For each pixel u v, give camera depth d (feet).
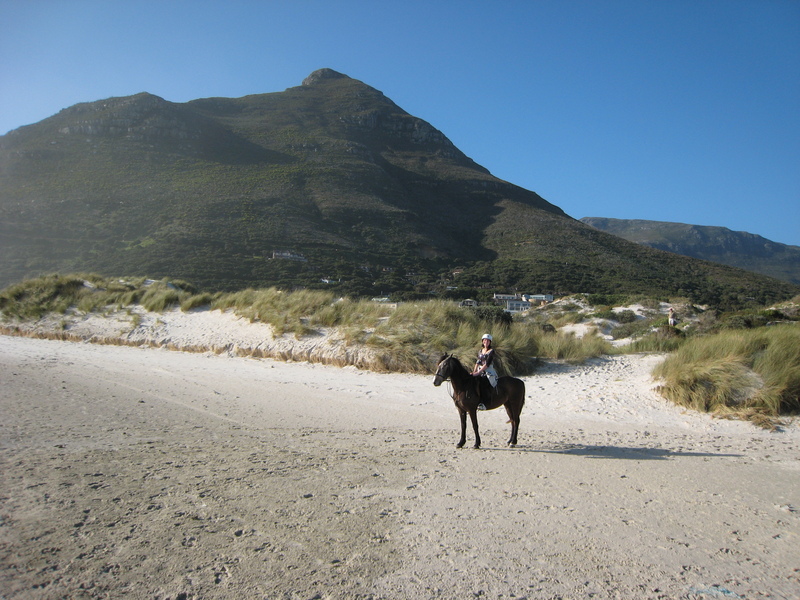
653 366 53.06
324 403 40.98
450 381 30.14
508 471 24.80
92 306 81.05
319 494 20.22
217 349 63.82
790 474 25.40
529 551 16.17
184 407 37.01
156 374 49.85
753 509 20.43
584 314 112.37
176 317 76.28
